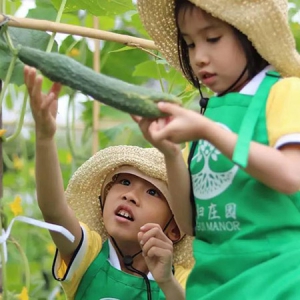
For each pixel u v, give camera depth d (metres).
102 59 4.44
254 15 2.06
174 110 1.86
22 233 4.83
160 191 2.64
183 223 2.30
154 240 2.50
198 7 2.10
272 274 2.02
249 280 2.04
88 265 2.65
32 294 4.53
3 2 2.51
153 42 2.63
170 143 2.16
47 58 1.94
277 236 2.06
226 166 2.12
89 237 2.64
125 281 2.64
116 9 2.89
